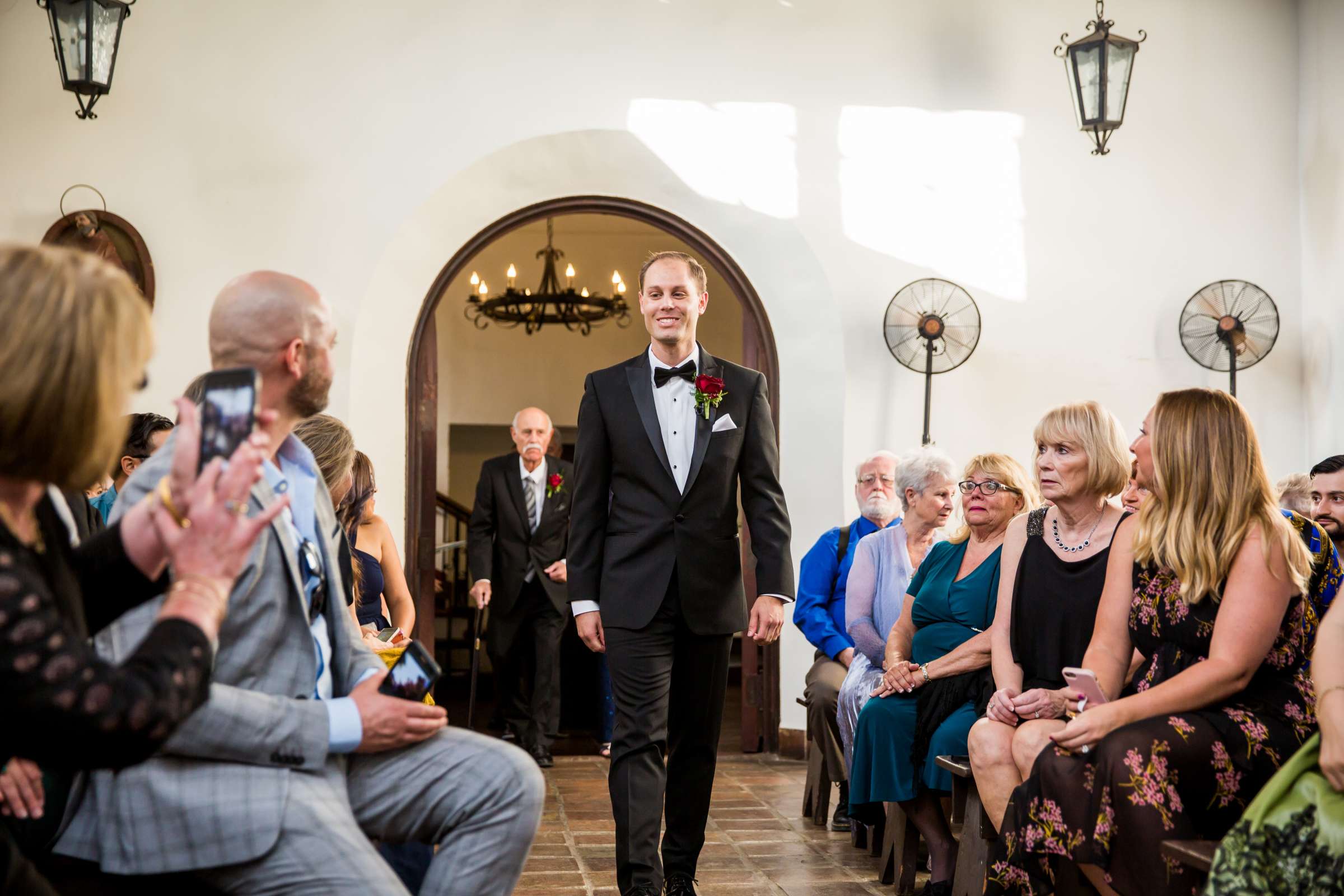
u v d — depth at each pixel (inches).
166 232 225.1
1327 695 72.8
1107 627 106.3
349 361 227.9
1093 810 85.9
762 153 239.8
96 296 50.4
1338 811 70.1
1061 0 244.2
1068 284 241.4
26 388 48.4
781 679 241.1
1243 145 244.8
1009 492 138.2
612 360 434.9
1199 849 76.6
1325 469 146.4
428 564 244.2
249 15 230.4
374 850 67.9
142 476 66.1
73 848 65.0
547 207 245.8
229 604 66.4
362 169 231.1
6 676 47.4
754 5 240.8
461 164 233.0
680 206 244.8
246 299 71.7
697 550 123.6
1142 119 243.9
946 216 240.7
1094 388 240.1
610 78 237.3
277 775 66.1
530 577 242.7
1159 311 242.1
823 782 173.2
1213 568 93.0
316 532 75.9
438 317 428.8
